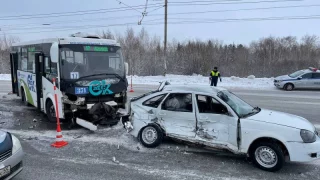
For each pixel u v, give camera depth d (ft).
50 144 21.57
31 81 33.12
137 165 17.52
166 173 16.33
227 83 73.20
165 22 87.76
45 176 15.72
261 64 114.01
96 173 16.21
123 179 15.44
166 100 20.47
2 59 122.72
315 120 30.22
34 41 31.37
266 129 16.62
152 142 20.70
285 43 162.61
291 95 52.16
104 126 26.55
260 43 167.32
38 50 30.09
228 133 17.90
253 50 166.71
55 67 25.71
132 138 22.99
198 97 19.34
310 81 61.05
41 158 18.60
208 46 135.33
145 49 127.85
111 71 27.73
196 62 109.19
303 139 15.89
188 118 19.44
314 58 128.77
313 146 15.85
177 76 88.53
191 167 17.29
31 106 37.73
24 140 22.62
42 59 28.86
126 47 121.29
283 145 16.58
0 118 30.73
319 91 60.03
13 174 13.82
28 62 33.96
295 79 61.31
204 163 17.97
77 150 20.25
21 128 26.48
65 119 27.84
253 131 16.96
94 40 27.25
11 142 14.16
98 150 20.26
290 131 16.12
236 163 18.01
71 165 17.42
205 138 18.85
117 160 18.31
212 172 16.55
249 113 18.74
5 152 13.35
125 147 20.93
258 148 17.02
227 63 115.85
